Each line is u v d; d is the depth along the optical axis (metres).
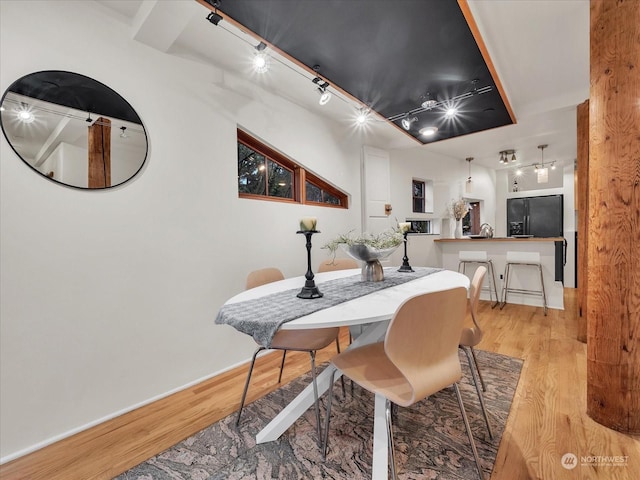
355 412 1.84
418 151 4.96
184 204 2.24
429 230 5.35
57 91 1.69
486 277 4.59
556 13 1.85
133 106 1.98
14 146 1.55
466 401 1.91
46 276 1.65
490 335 3.06
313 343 1.69
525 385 2.06
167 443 1.61
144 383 2.03
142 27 1.90
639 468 1.34
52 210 1.67
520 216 6.38
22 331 1.58
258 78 2.70
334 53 2.01
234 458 1.49
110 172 1.88
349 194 3.89
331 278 2.20
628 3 1.51
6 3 1.54
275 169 3.11
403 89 2.49
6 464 1.49
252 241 2.73
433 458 1.44
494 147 4.70
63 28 1.71
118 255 1.91
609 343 1.60
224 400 2.03
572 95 2.89
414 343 1.10
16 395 1.56
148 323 2.05
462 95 2.60
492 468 1.36
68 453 1.56
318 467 1.42
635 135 1.51
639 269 1.53
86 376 1.79
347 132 3.85
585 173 2.72
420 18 1.69
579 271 2.83
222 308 1.43
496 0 1.74
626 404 1.56
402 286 1.85
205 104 2.37
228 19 1.70
